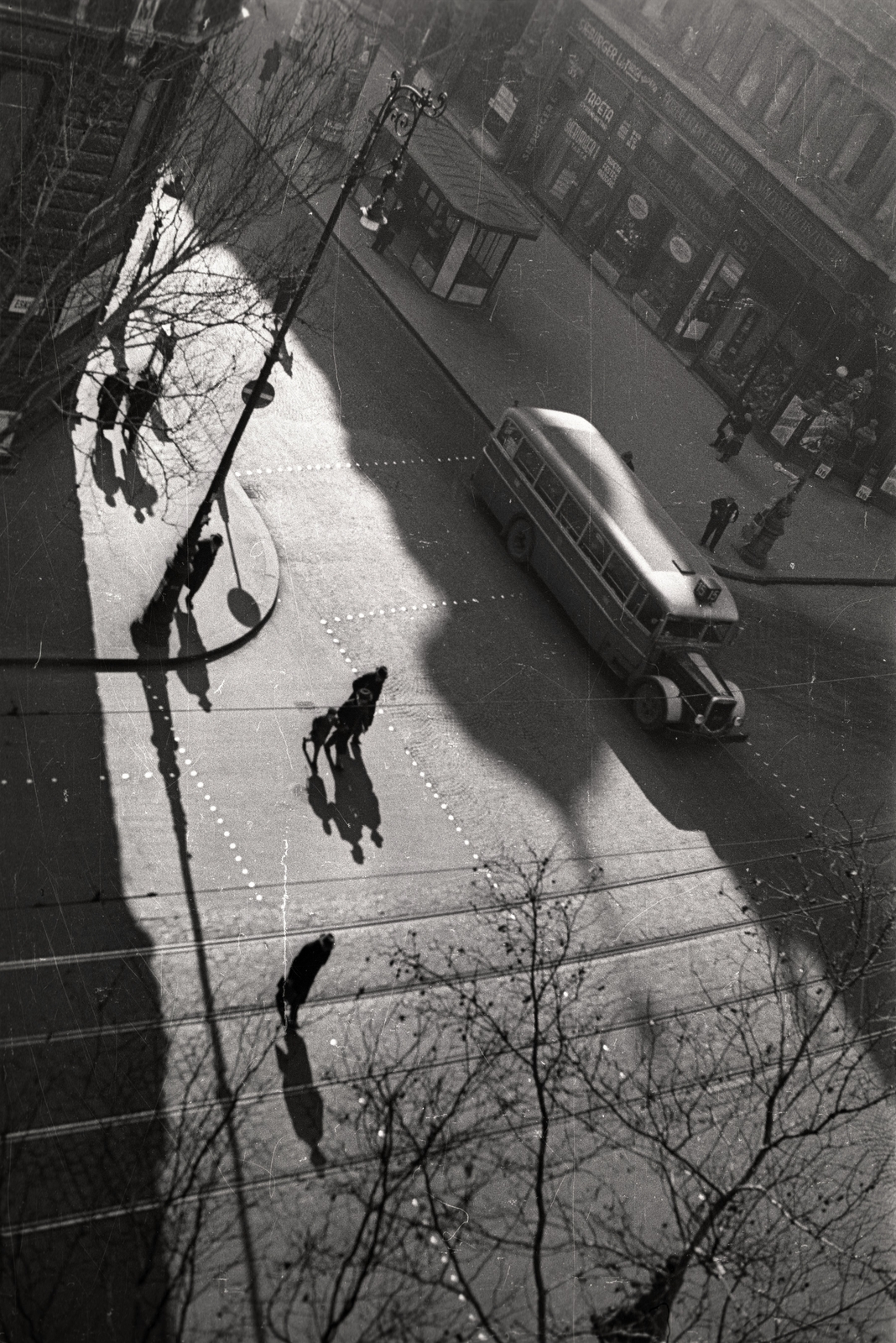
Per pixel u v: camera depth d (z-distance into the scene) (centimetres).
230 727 2258
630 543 2931
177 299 2844
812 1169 1920
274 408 3123
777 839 2742
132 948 1825
